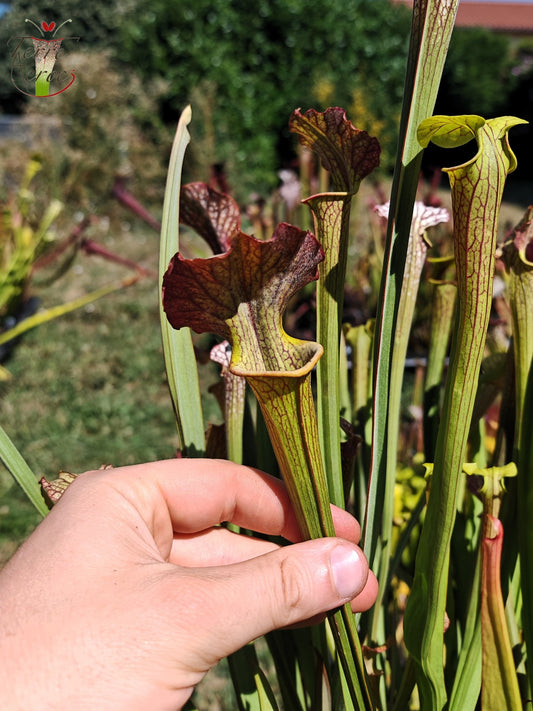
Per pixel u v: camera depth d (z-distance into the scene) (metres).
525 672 0.18
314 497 0.14
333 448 0.17
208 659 0.15
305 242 0.12
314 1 2.30
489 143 0.12
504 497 0.17
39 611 0.15
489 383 0.19
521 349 0.16
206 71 2.27
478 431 0.20
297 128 0.16
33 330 1.27
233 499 0.20
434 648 0.15
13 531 0.69
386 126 2.32
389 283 0.15
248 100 2.31
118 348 1.21
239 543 0.21
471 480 0.15
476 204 0.12
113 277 1.64
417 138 0.13
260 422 0.20
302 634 0.19
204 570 0.16
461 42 3.06
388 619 0.22
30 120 1.97
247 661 0.18
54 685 0.14
